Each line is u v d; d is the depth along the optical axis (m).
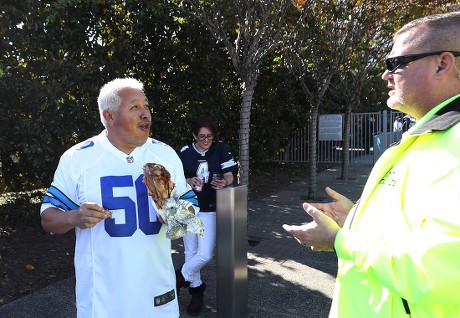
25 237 5.63
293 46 7.88
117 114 2.05
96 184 2.06
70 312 3.61
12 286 4.13
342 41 8.01
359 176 12.57
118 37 7.51
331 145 16.20
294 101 14.32
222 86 10.27
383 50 9.23
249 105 5.63
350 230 1.43
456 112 1.26
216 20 5.46
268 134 13.45
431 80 1.34
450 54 1.31
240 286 3.35
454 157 1.15
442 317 1.17
